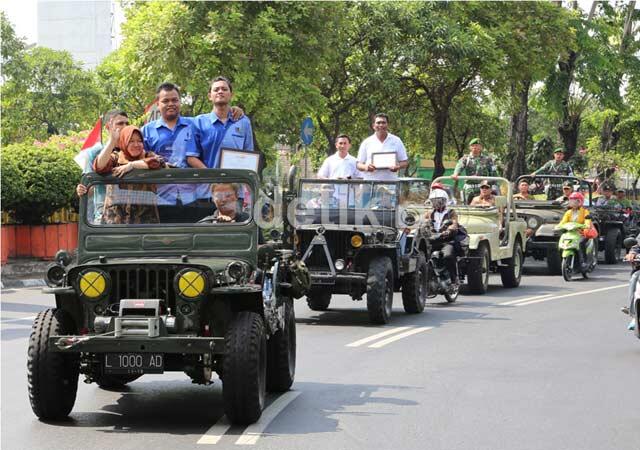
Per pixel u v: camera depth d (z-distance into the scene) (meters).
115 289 8.98
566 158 47.69
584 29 45.44
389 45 36.41
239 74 28.75
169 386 11.16
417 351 13.75
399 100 41.03
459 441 8.67
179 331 8.77
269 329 9.64
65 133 72.44
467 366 12.55
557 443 8.65
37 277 24.08
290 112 29.95
